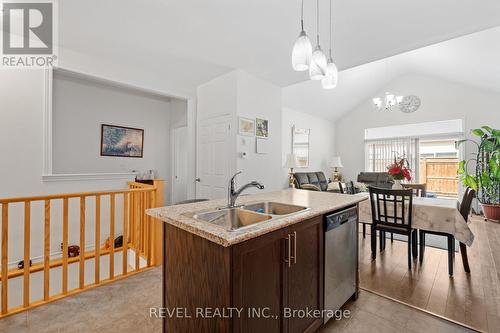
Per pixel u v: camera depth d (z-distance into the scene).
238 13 2.24
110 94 4.68
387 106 5.50
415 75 6.50
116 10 2.21
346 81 6.09
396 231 2.66
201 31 2.56
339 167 7.34
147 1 2.09
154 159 5.35
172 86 3.93
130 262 3.35
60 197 2.11
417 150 6.56
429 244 3.40
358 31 2.51
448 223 2.39
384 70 6.22
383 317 1.80
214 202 1.92
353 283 2.00
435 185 6.34
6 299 1.85
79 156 4.31
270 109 4.08
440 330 1.65
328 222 1.68
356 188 5.40
